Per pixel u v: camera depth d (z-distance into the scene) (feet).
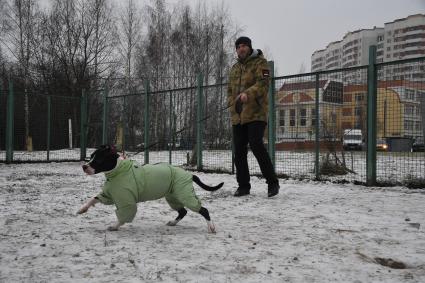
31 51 96.84
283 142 34.42
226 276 10.87
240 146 24.50
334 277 10.93
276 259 12.35
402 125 28.91
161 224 17.07
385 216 18.51
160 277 10.71
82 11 96.07
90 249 13.15
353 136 32.55
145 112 43.37
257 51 24.26
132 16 102.53
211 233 15.51
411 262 12.23
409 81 28.35
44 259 12.14
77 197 23.43
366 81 29.01
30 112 51.98
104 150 15.02
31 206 20.58
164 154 43.21
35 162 49.21
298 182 30.22
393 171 32.89
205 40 101.09
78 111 55.67
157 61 99.09
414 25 233.76
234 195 24.34
